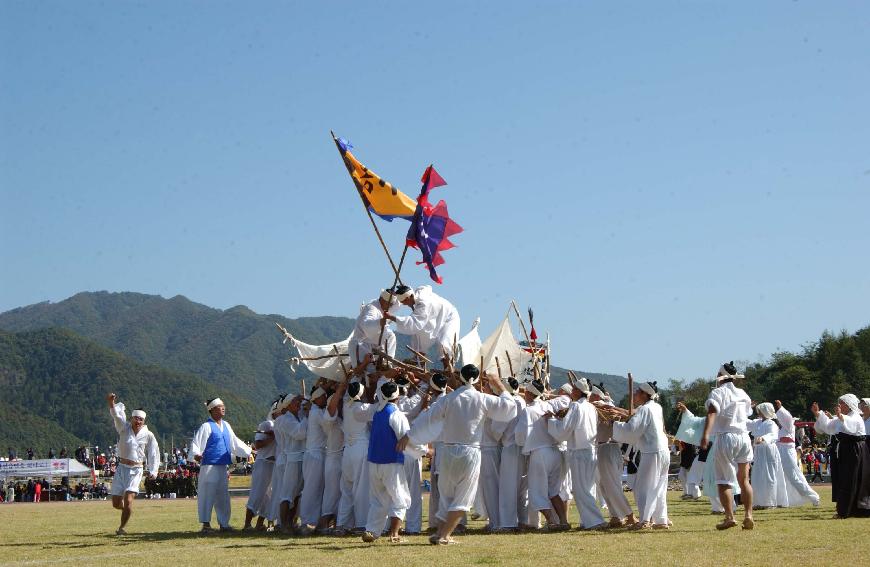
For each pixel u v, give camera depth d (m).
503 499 14.70
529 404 15.16
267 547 12.60
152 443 16.31
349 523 14.45
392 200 16.95
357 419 13.91
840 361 76.50
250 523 16.75
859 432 16.09
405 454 14.37
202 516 16.03
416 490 14.65
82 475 49.97
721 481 13.77
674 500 23.64
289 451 15.63
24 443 184.50
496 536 13.59
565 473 14.90
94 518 21.94
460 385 14.08
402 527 15.38
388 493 12.94
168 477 42.19
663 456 14.21
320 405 15.15
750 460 13.85
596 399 15.88
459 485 12.52
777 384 78.12
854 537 12.30
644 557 10.49
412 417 14.32
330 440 14.88
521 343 20.00
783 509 19.22
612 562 10.12
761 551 10.87
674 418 53.94
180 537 14.95
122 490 15.88
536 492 14.57
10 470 42.53
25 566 11.05
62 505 32.12
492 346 19.19
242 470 52.62
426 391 14.76
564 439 14.45
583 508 14.56
